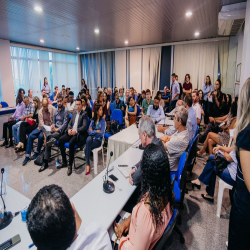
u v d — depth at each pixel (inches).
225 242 72.6
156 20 180.7
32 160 146.8
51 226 22.0
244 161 38.9
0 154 160.2
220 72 277.4
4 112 197.6
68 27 206.2
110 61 370.9
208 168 93.9
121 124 166.4
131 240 38.3
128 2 137.8
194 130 127.3
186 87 287.7
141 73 339.0
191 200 98.3
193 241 73.0
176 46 300.7
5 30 220.4
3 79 277.4
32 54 320.8
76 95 411.2
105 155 154.8
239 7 139.4
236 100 128.1
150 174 37.3
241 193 42.6
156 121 153.6
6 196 58.9
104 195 58.0
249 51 115.8
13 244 40.9
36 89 331.3
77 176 123.3
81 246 26.5
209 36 259.1
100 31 223.8
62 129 139.7
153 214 35.3
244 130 38.9
